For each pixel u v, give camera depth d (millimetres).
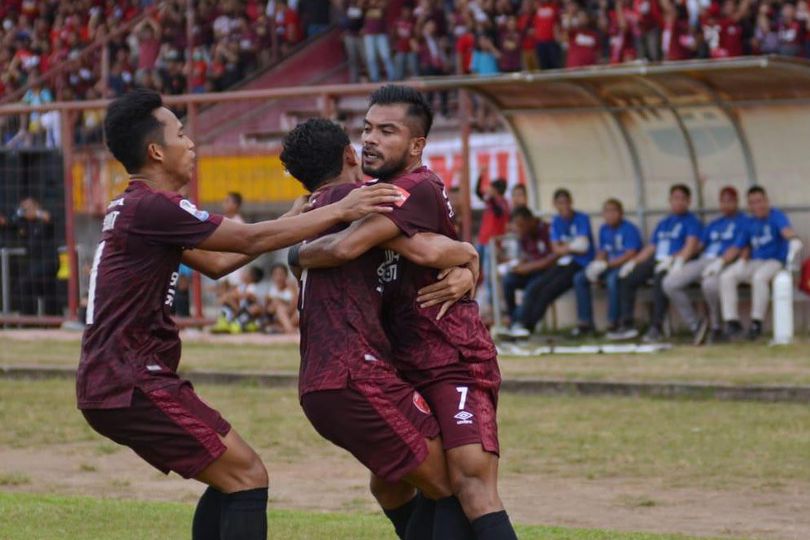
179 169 12258
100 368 11812
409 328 12031
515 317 35344
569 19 44406
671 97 34875
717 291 33531
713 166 35656
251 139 51000
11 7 64562
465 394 11906
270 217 38406
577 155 37250
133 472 20625
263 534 12164
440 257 11773
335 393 11695
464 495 11711
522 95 36250
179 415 11852
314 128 12461
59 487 19328
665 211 36312
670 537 15125
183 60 54062
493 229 36938
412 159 12141
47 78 56188
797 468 19859
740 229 33625
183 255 12969
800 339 33094
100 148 40125
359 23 50062
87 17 59188
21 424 24922
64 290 41125
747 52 42781
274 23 54000
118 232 11867
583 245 35156
